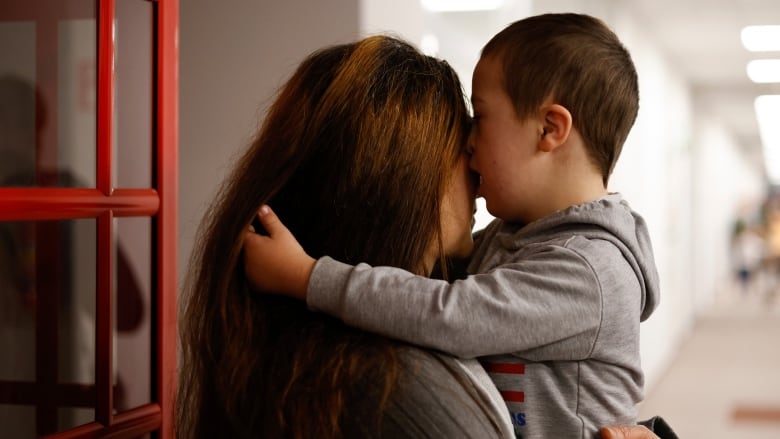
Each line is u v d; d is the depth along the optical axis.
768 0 7.70
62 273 1.30
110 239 1.37
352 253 1.10
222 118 2.81
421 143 1.11
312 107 1.12
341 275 1.06
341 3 2.69
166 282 1.50
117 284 1.40
